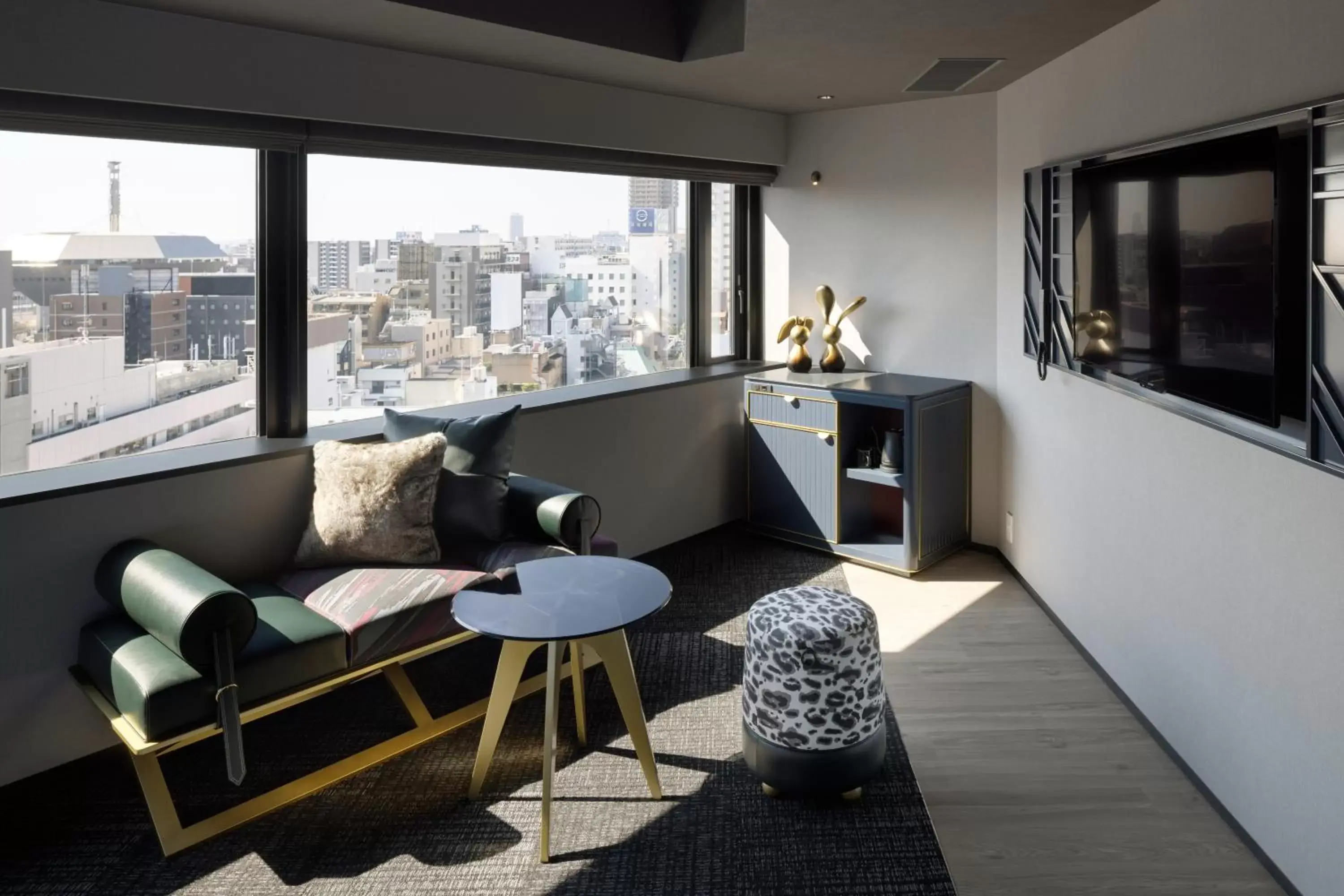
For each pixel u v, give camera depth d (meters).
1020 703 3.34
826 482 4.82
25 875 2.45
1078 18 3.18
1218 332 2.53
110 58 2.86
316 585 3.13
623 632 2.76
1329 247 2.12
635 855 2.53
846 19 3.25
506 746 3.09
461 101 3.79
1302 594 2.22
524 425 4.15
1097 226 3.34
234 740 2.46
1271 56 2.33
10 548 2.72
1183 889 2.36
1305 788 2.23
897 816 2.69
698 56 3.81
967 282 4.85
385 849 2.55
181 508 3.10
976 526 4.95
